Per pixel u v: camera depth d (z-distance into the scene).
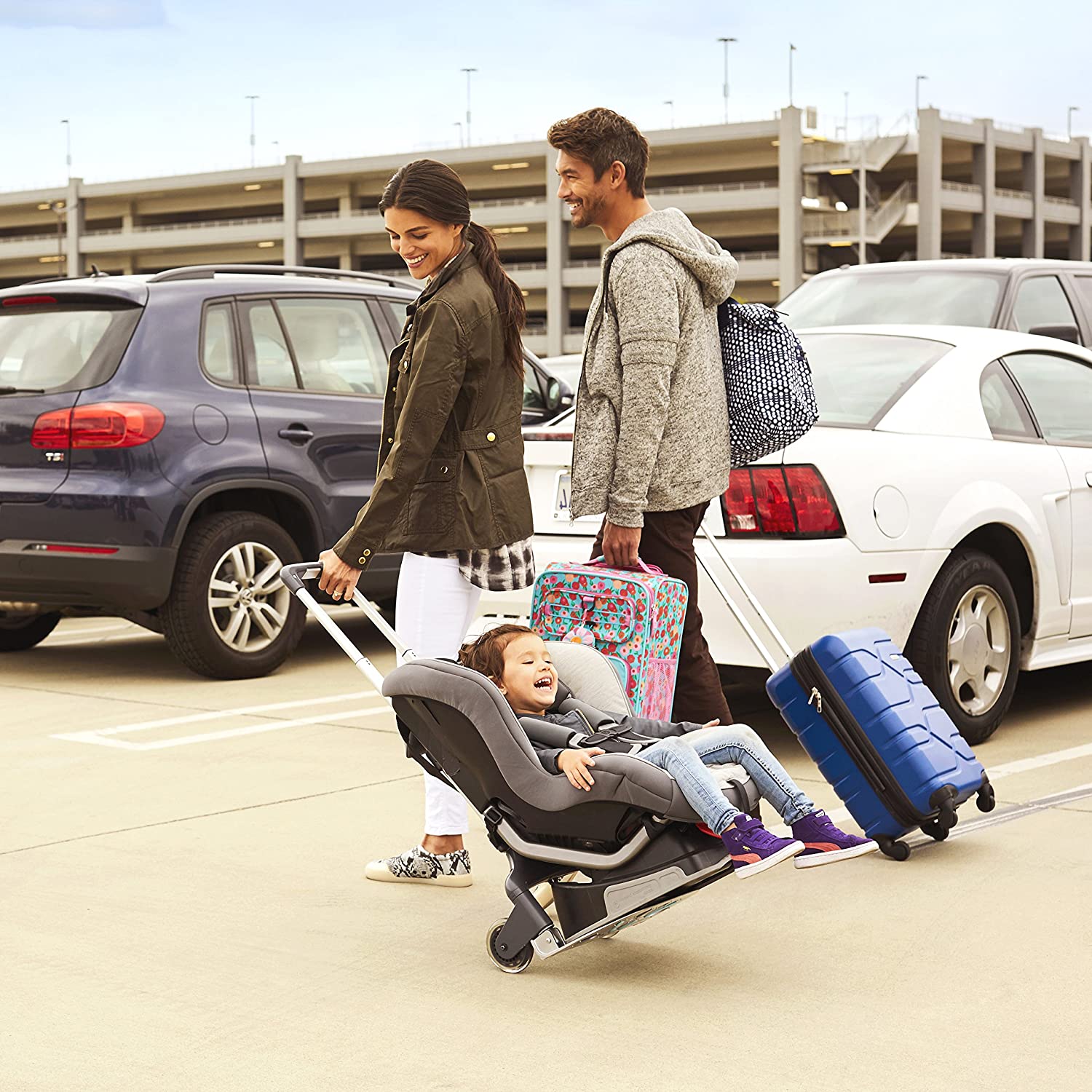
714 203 91.12
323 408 7.96
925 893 4.20
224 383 7.62
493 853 4.70
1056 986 3.50
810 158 89.94
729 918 4.03
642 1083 2.99
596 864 3.52
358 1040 3.23
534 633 4.27
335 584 4.08
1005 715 6.81
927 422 6.07
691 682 4.68
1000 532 6.25
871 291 9.88
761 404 4.52
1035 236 100.12
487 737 3.54
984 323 9.31
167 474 7.26
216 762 5.84
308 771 5.71
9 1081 3.02
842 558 5.56
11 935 3.90
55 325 7.60
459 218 4.13
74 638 9.41
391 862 4.37
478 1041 3.22
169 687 7.54
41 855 4.62
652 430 4.26
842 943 3.81
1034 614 6.33
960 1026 3.27
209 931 3.94
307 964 3.70
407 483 4.04
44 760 5.89
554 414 9.48
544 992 3.51
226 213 109.25
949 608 5.88
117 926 3.98
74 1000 3.46
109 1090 2.98
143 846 4.72
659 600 4.37
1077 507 6.49
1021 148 98.12
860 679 4.49
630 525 4.32
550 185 96.00
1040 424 6.58
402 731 3.84
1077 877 4.32
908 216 91.44
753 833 3.44
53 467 7.30
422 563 4.25
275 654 7.80
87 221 114.50
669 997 3.47
